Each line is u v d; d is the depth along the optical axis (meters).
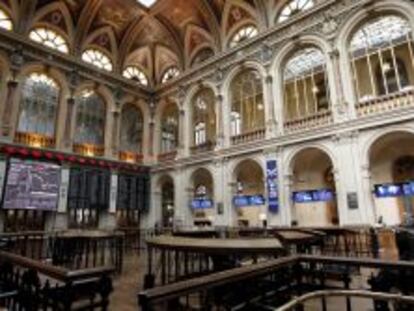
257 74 17.11
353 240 10.35
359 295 2.56
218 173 17.44
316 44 14.26
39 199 16.28
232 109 18.38
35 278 3.40
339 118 12.75
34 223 16.27
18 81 16.78
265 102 15.80
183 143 20.52
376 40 12.71
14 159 15.77
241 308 3.34
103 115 21.19
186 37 21.89
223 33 19.47
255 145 15.74
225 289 3.37
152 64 24.17
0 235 9.81
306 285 4.48
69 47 19.66
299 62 15.30
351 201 11.76
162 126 23.50
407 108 10.92
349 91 12.80
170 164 20.91
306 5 15.52
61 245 9.32
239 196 16.31
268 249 4.34
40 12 18.19
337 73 13.19
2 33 16.25
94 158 19.42
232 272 2.49
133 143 22.58
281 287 3.63
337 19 13.64
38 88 17.95
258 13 17.28
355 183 11.83
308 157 16.44
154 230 15.54
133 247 14.10
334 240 10.19
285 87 16.05
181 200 19.61
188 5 19.83
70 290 2.88
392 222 14.70
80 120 19.72
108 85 21.27
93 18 20.14
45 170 16.89
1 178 15.21
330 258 3.27
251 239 4.94
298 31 14.95
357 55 13.17
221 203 16.86
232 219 16.33
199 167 18.83
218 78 18.75
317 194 13.40
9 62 16.58
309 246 6.36
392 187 11.47
